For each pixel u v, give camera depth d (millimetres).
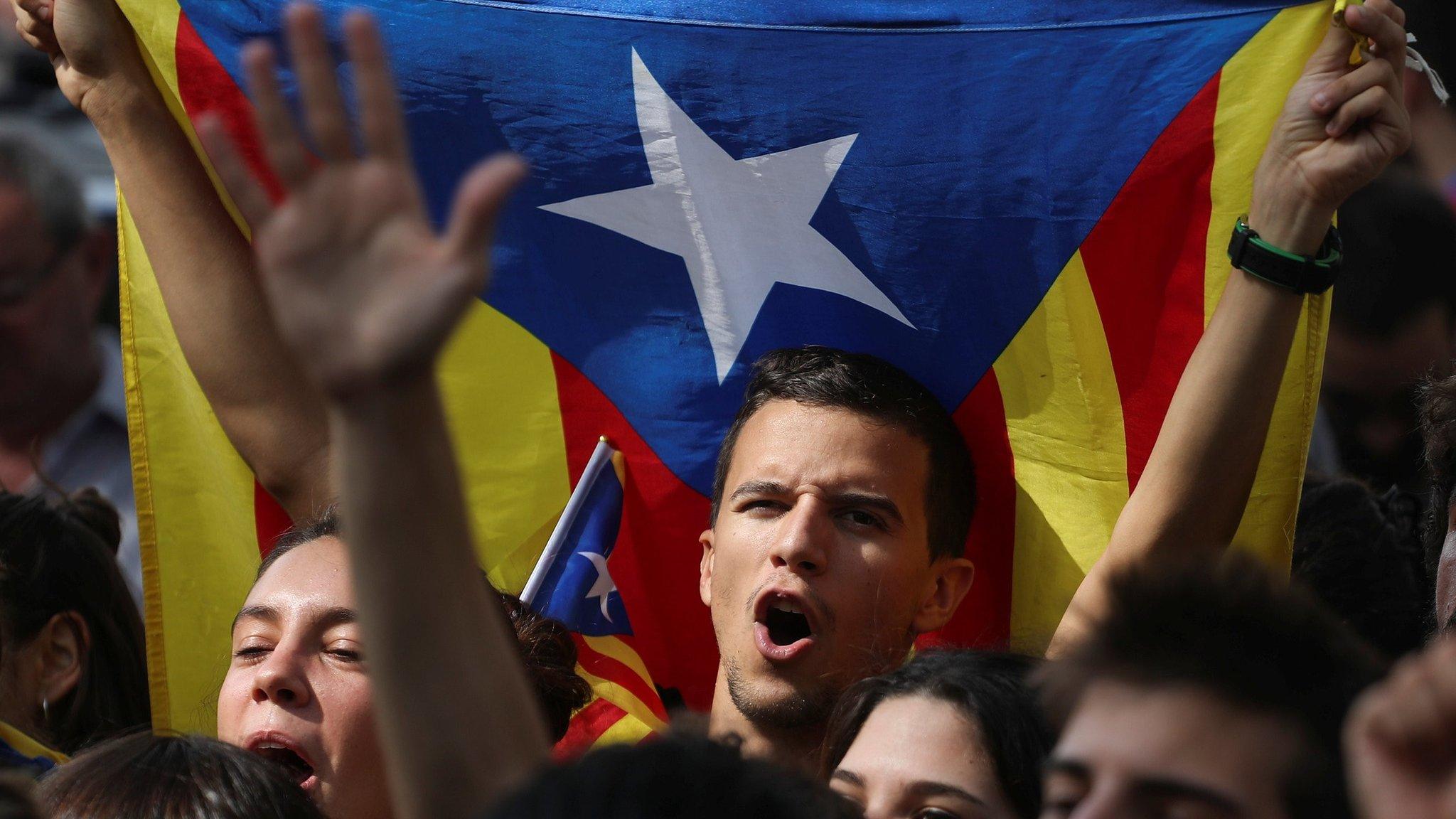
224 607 10070
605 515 10203
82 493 11398
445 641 4438
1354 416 12859
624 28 9789
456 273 4023
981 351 9773
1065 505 9664
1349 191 8250
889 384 9453
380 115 4102
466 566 4461
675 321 10141
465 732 4480
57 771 7039
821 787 4570
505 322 10242
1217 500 8453
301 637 8125
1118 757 4496
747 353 10109
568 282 10164
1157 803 4438
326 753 7949
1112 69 9281
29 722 9969
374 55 4086
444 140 9953
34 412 15648
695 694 10414
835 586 8969
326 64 4078
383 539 4336
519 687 4590
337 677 8070
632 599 10430
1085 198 9398
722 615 9172
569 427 10328
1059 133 9406
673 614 10414
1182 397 8531
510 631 8594
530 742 4602
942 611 9523
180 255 9781
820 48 9625
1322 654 4621
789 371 9523
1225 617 4695
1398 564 9875
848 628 8953
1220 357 8438
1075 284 9500
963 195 9602
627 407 10273
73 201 15719
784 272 9961
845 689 7688
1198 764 4398
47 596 10305
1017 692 6828
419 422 4301
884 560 9055
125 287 10000
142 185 9805
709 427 10211
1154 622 4703
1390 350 12648
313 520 8922
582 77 9867
